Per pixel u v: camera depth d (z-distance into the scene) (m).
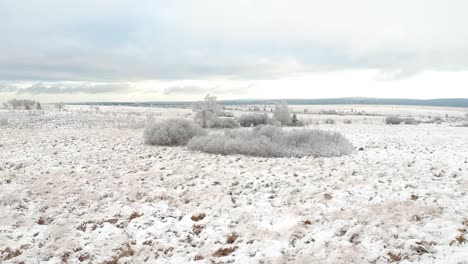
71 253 5.85
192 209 8.09
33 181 11.09
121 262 5.52
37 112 54.22
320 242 5.78
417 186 9.04
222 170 12.46
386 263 4.88
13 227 7.13
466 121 45.12
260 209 7.80
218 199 8.76
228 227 6.88
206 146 17.56
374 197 8.25
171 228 6.97
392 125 38.34
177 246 6.09
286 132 19.47
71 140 22.77
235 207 8.14
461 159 13.32
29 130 29.81
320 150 15.82
